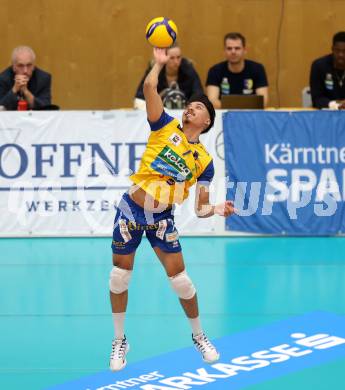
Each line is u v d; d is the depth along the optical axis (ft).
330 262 83.82
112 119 94.48
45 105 98.43
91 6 120.26
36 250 90.27
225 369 54.39
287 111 94.22
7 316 66.80
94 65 121.29
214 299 70.79
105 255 87.71
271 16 120.16
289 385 51.34
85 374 53.78
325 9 119.96
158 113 52.03
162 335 61.72
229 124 94.22
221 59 120.88
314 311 67.10
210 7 120.16
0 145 95.04
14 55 98.17
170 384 51.83
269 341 59.98
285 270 80.69
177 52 99.55
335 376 52.80
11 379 52.85
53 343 60.23
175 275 53.26
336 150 94.68
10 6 120.37
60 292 73.72
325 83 103.14
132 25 120.57
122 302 53.98
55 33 120.78
